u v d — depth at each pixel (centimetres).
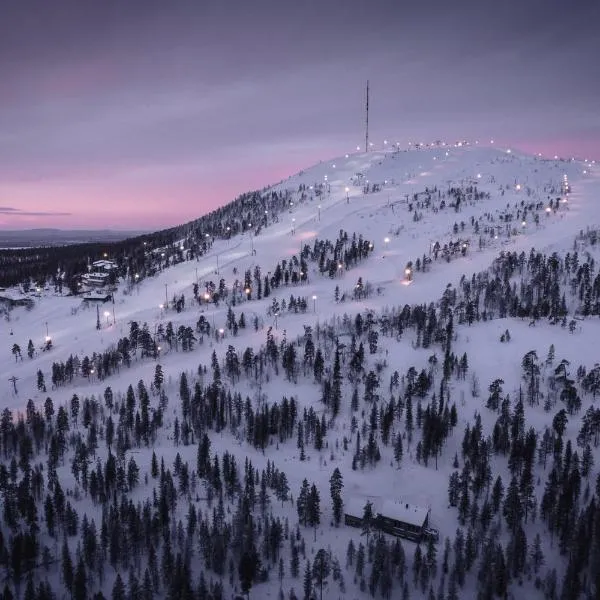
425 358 16962
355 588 9844
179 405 15738
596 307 18775
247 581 9512
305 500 11194
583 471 11962
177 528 10862
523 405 14462
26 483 11144
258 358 17462
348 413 15062
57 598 9525
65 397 16588
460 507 11188
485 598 9394
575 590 9306
